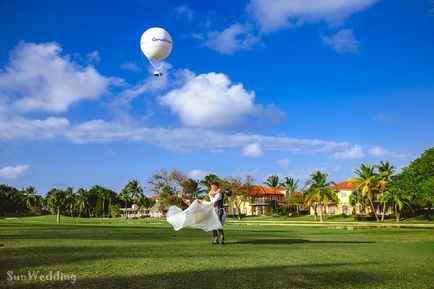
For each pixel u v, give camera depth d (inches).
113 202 5669.3
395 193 2837.1
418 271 254.5
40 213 5698.8
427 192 2519.7
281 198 4911.4
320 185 3383.4
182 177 3644.2
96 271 213.2
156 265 237.6
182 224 392.5
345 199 4200.3
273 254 314.3
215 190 407.8
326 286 195.8
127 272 212.4
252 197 4215.1
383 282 212.1
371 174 3157.0
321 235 711.7
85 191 5324.8
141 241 415.2
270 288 187.2
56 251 293.0
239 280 201.5
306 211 4559.5
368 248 416.2
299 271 233.1
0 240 385.7
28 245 333.4
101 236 490.9
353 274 232.1
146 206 5580.7
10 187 5497.1
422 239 645.9
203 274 213.6
